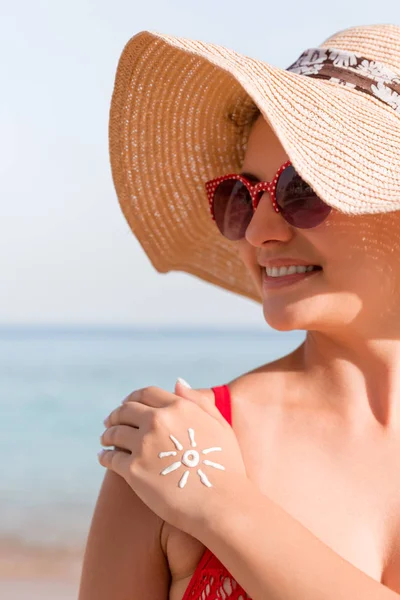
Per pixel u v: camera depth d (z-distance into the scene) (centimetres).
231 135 206
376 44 182
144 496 156
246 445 171
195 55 169
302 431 175
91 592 162
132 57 187
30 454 1756
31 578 857
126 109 199
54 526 1105
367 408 178
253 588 142
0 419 2333
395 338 176
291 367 187
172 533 157
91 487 1386
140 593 160
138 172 212
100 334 11438
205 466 157
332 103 166
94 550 164
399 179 161
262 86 157
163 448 159
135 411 169
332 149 160
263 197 171
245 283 243
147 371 3953
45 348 7250
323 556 144
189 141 208
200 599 153
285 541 145
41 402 2702
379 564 162
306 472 169
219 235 233
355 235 164
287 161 167
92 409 2512
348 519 164
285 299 169
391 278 169
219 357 5303
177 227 227
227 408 177
